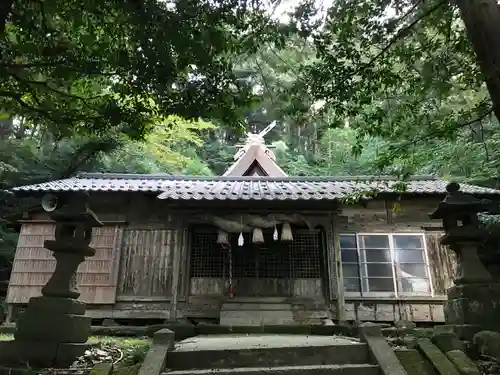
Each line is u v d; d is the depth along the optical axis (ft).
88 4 17.22
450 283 31.68
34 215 32.91
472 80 19.29
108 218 32.81
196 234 31.81
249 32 18.40
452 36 21.44
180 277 30.48
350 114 20.08
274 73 21.68
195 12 16.78
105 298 30.60
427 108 21.31
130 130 20.95
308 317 29.35
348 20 18.70
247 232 29.71
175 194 28.58
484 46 14.08
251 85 20.22
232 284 30.53
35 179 48.16
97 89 21.33
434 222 33.30
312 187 34.06
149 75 18.02
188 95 18.79
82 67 17.98
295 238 31.68
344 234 33.09
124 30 18.31
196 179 39.78
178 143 70.13
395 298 31.22
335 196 28.58
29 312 15.92
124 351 16.58
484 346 15.78
